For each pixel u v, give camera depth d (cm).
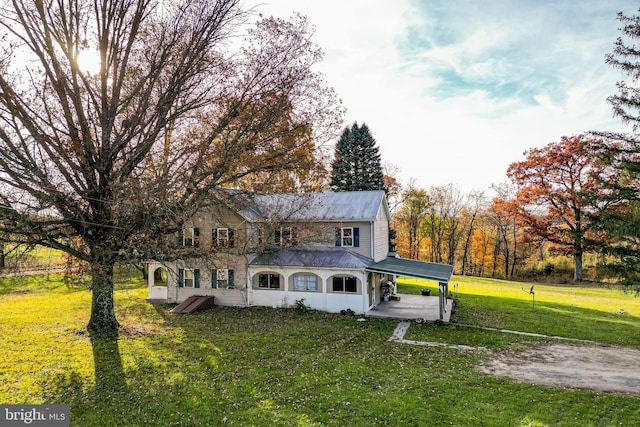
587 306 2562
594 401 1055
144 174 1603
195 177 1587
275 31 1633
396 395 1090
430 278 2031
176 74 1564
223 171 1620
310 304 2303
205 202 1709
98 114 1555
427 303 2534
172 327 1892
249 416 979
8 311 2228
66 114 1444
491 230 5456
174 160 1581
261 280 2445
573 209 3903
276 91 1655
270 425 930
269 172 1791
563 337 1788
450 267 2456
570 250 4025
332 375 1252
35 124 1395
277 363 1370
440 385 1167
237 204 1814
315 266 2275
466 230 5538
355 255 2364
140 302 2562
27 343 1589
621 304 2650
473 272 5622
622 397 1087
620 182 1938
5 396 1091
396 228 5759
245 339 1673
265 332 1798
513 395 1092
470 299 2777
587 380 1229
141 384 1184
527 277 4744
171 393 1120
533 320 2112
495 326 1966
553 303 2659
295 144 1739
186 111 1672
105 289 1797
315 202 2580
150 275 2608
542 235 4112
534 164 4022
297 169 1780
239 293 2430
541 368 1350
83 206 1552
